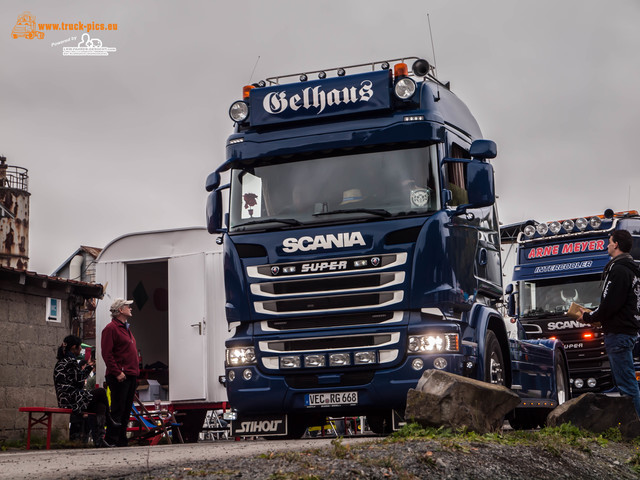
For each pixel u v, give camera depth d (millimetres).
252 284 10008
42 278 16172
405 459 6043
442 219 9648
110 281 17625
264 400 9828
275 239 10000
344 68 10492
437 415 7812
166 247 17312
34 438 15266
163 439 16594
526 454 7094
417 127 9891
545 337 20719
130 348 12477
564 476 6879
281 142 10258
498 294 11305
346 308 9688
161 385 19031
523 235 21641
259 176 10320
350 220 9820
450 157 10133
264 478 5148
